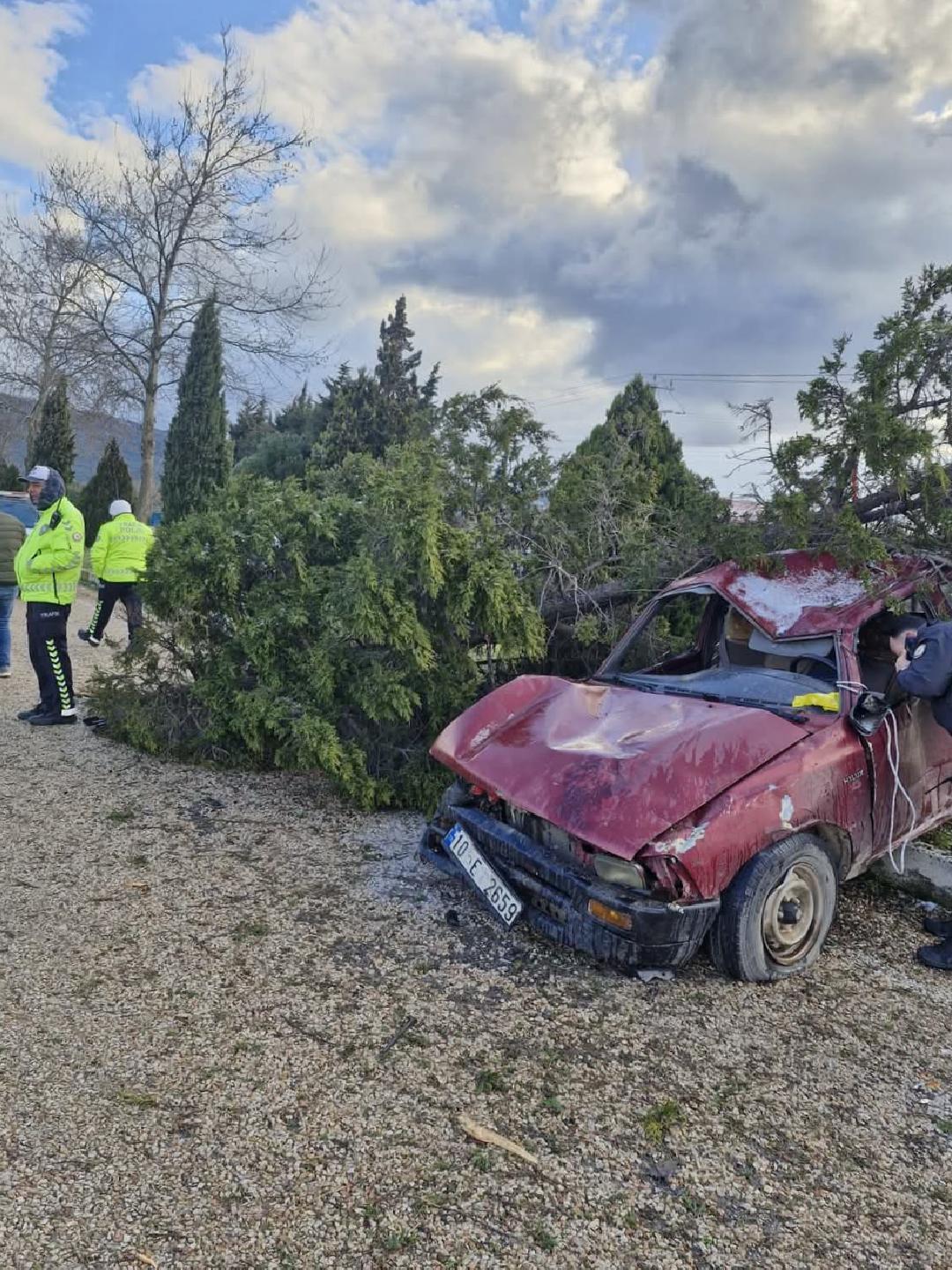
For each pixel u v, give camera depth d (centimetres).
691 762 337
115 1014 304
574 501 639
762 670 438
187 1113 256
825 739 363
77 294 2512
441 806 404
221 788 555
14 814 491
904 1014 334
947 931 399
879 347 506
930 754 417
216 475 2294
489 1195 231
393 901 404
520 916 352
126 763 596
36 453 2692
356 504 574
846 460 510
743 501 548
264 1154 241
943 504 502
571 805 334
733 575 479
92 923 370
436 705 535
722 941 336
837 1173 247
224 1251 209
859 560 453
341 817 516
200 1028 298
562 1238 218
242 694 550
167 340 2464
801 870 351
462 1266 208
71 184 2327
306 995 322
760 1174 245
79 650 1015
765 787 336
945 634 371
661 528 618
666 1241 219
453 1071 282
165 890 405
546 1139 253
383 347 3147
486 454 642
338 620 514
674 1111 268
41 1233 211
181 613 580
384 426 2831
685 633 550
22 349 2841
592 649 618
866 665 429
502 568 544
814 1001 339
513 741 389
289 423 3756
